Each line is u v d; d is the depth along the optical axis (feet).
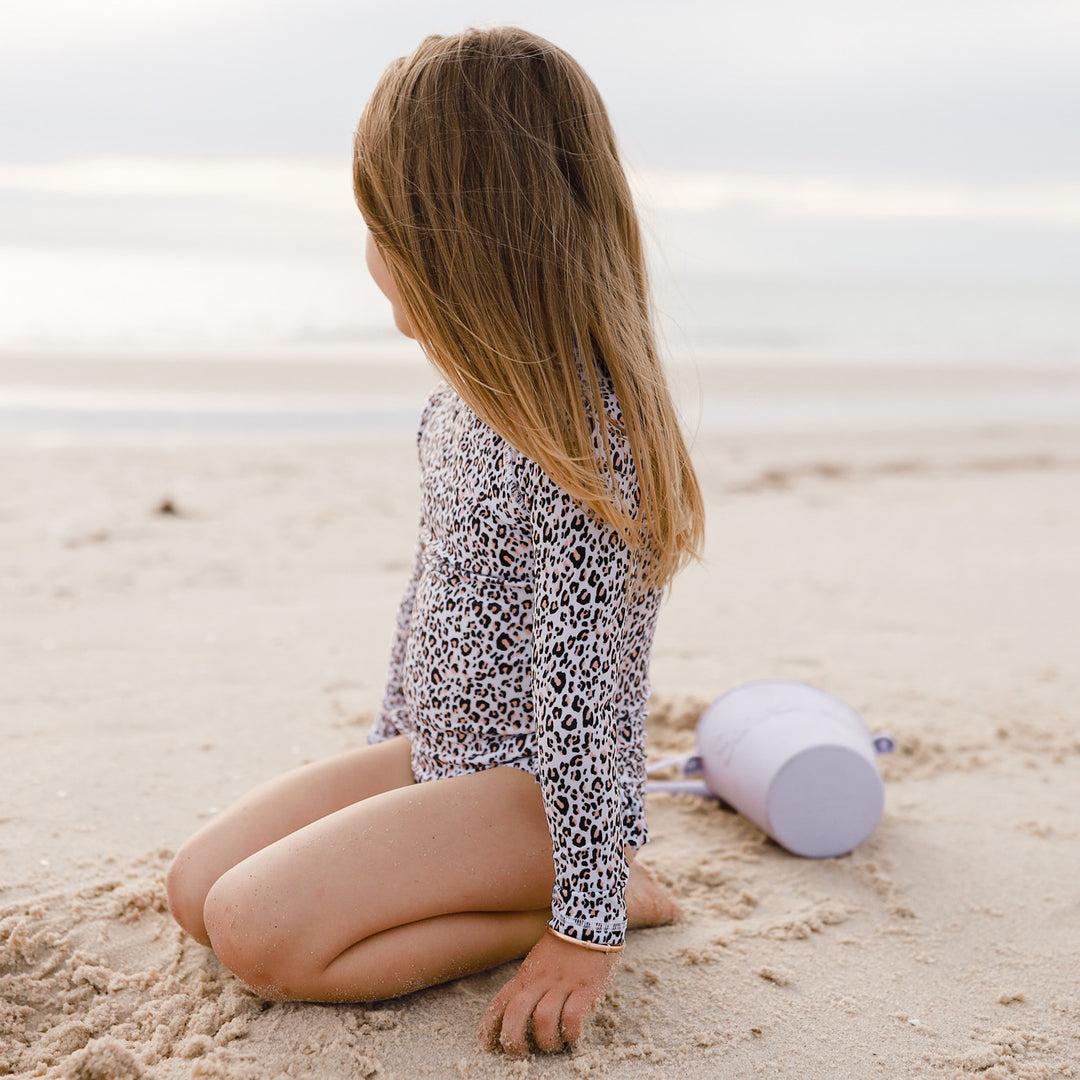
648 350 5.39
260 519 18.34
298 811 6.10
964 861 7.72
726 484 23.11
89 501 18.88
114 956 6.21
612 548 5.08
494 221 5.01
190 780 8.46
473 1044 5.46
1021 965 6.48
